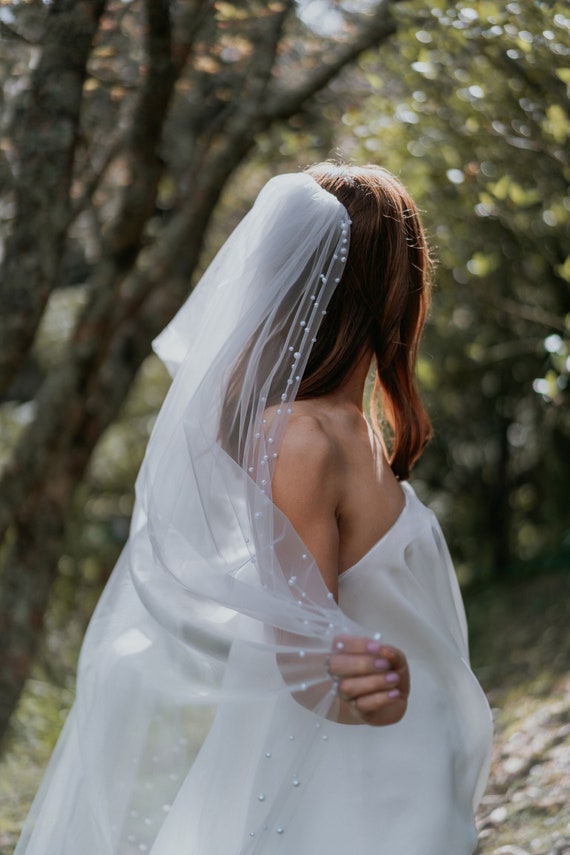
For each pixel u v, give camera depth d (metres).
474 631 6.96
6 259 3.85
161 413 1.84
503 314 5.74
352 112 4.46
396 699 1.46
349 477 1.71
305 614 1.53
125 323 5.51
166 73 3.80
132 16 3.84
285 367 1.71
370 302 1.82
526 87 3.35
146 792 1.77
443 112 3.84
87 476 9.09
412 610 1.74
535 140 3.44
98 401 5.38
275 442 1.64
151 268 5.14
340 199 1.82
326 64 4.73
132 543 1.85
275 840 1.63
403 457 2.04
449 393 7.54
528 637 6.21
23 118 3.60
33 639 5.07
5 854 3.48
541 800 3.53
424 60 3.47
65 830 1.81
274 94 4.88
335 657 1.48
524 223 4.15
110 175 5.15
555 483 7.77
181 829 1.71
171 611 1.76
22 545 5.17
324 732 1.65
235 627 1.74
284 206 1.79
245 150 4.92
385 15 4.41
